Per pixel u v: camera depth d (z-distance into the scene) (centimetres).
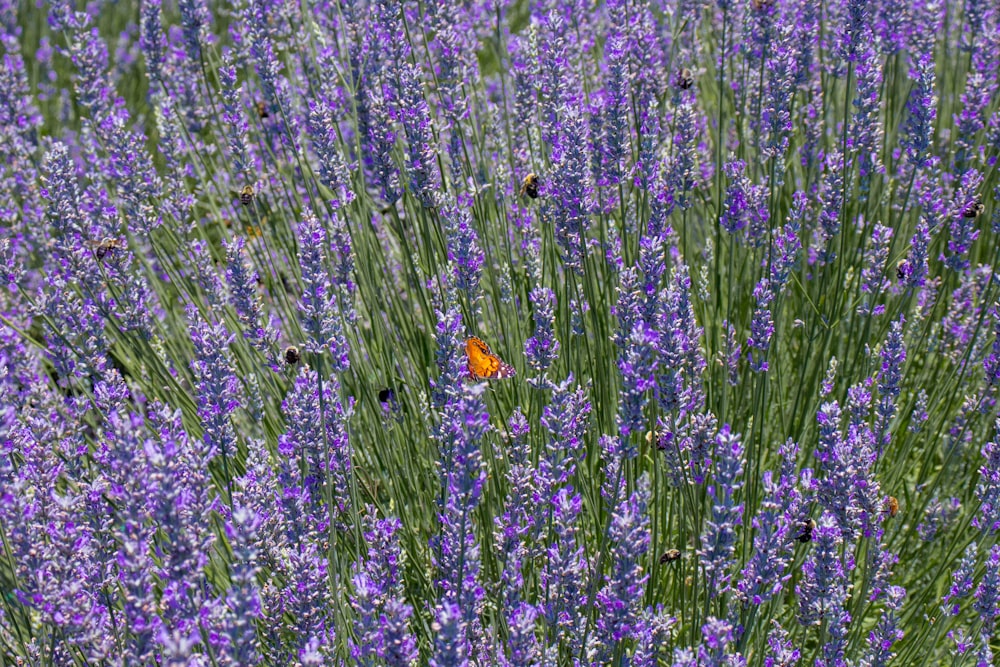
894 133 525
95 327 376
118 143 430
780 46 404
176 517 244
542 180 396
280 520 312
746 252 472
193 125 529
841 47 409
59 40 889
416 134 389
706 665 266
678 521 341
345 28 426
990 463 343
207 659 266
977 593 320
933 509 403
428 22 443
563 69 411
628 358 287
